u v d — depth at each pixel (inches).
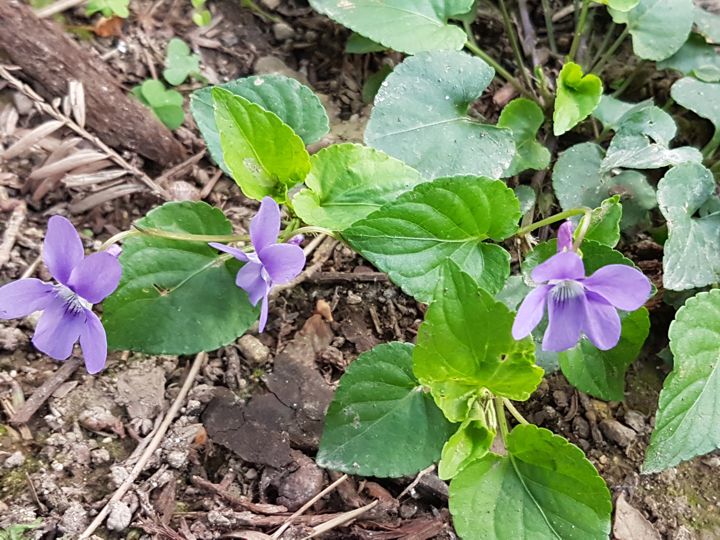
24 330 4.0
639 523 3.8
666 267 3.9
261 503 3.7
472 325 3.1
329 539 3.6
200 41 5.3
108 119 4.7
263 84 4.2
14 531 3.3
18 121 4.6
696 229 4.1
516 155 4.6
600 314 3.1
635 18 5.1
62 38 4.7
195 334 3.6
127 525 3.5
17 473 3.6
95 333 3.1
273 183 3.8
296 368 4.1
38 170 4.5
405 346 3.6
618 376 3.8
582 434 4.2
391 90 4.4
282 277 3.3
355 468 3.4
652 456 3.4
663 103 5.5
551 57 5.7
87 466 3.7
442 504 3.8
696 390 3.5
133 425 3.8
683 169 4.0
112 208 4.6
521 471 3.4
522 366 3.2
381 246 3.6
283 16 5.7
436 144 4.3
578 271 3.0
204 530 3.5
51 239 3.0
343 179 3.8
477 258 3.7
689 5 5.1
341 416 3.5
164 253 3.7
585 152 4.6
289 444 3.8
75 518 3.5
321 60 5.5
